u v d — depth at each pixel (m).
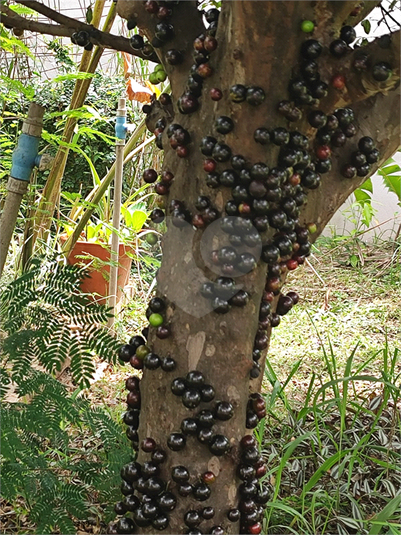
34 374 1.35
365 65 1.09
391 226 4.79
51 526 1.26
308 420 1.99
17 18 1.34
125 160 2.83
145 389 1.15
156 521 1.09
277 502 1.50
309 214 1.21
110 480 1.33
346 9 1.07
